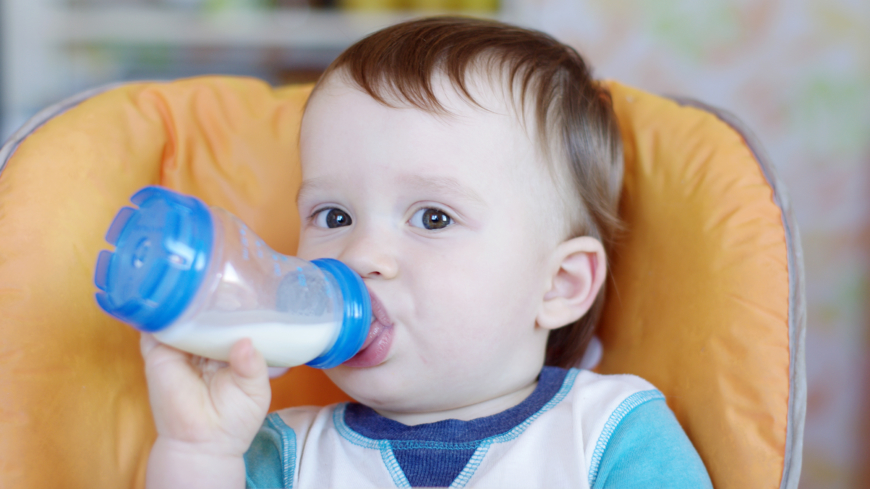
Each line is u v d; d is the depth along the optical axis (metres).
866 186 1.83
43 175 0.75
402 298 0.70
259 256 0.56
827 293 1.85
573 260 0.82
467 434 0.74
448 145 0.72
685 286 0.81
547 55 0.84
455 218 0.72
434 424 0.75
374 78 0.75
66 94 1.90
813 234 1.86
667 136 0.89
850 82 1.83
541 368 0.83
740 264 0.77
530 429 0.74
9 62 1.86
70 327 0.70
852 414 1.82
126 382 0.76
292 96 0.99
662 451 0.69
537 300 0.78
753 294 0.75
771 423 0.71
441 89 0.74
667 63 1.90
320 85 0.80
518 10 1.86
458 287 0.70
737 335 0.75
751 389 0.72
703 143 0.87
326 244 0.74
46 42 1.88
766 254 0.77
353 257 0.69
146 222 0.49
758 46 1.86
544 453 0.72
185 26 1.84
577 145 0.83
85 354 0.71
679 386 0.78
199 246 0.50
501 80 0.77
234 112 0.96
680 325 0.80
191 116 0.94
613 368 0.89
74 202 0.76
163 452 0.59
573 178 0.82
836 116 1.84
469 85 0.75
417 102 0.72
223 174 0.94
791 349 0.73
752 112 1.88
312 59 1.92
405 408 0.76
